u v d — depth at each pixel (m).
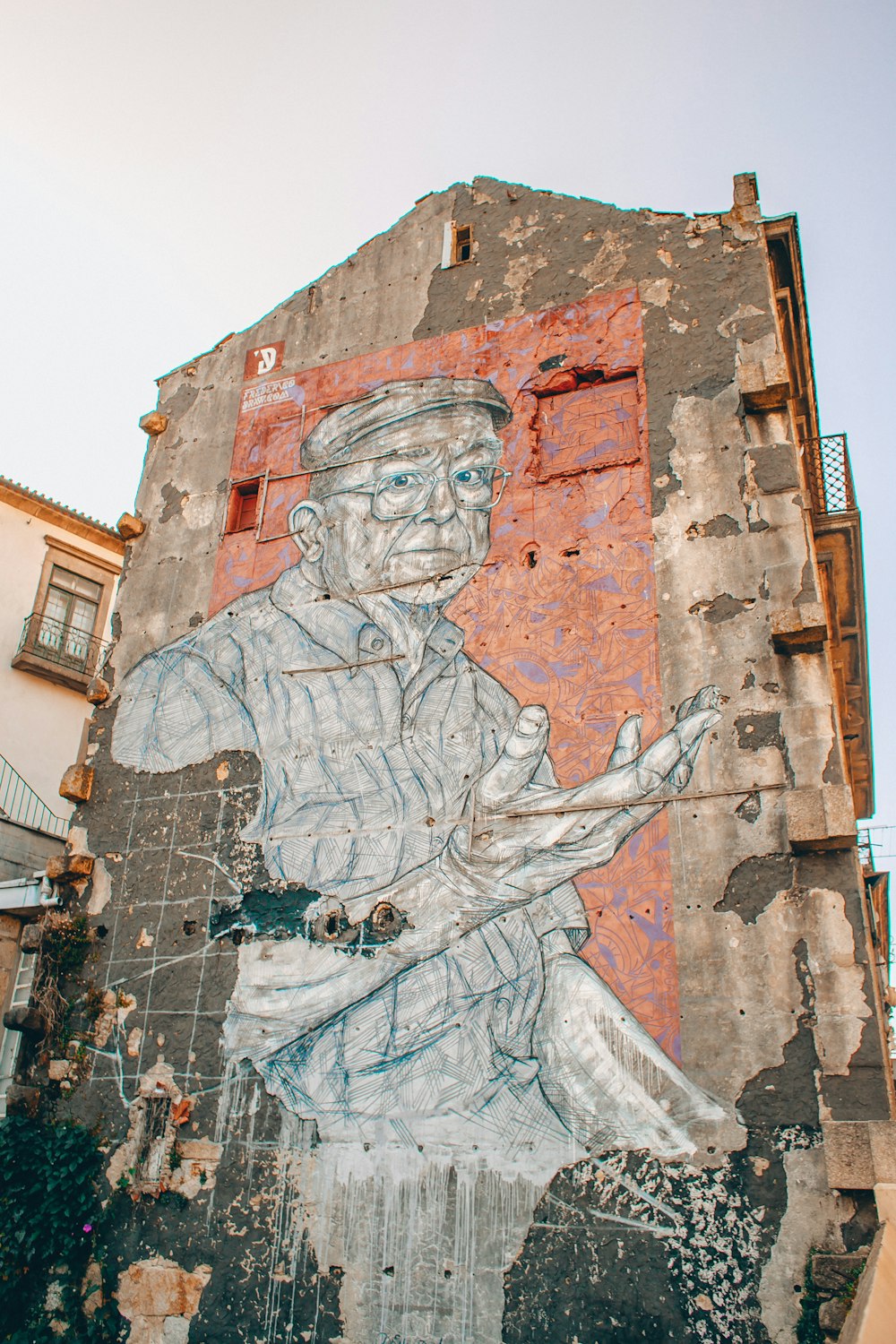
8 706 21.86
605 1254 8.94
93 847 12.73
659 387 12.25
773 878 9.67
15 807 21.25
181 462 14.86
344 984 10.85
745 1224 8.65
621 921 10.05
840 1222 8.39
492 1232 9.34
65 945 12.16
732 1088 9.10
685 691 10.73
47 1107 11.55
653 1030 9.54
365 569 12.86
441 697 11.80
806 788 9.77
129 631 13.94
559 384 12.80
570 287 13.28
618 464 12.09
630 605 11.34
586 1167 9.27
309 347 14.72
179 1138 10.86
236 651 13.12
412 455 13.20
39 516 23.38
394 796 11.52
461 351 13.55
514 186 14.31
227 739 12.64
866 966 9.09
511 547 12.22
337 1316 9.59
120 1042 11.55
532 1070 9.80
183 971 11.61
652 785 10.46
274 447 14.26
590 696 11.12
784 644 10.48
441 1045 10.23
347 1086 10.41
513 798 10.99
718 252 12.66
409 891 10.99
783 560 10.87
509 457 12.70
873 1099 8.68
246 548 13.76
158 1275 10.37
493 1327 9.03
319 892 11.37
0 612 22.17
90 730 13.49
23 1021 11.82
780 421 11.59
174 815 12.50
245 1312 9.93
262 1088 10.74
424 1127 9.96
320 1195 10.09
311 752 12.14
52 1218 10.71
